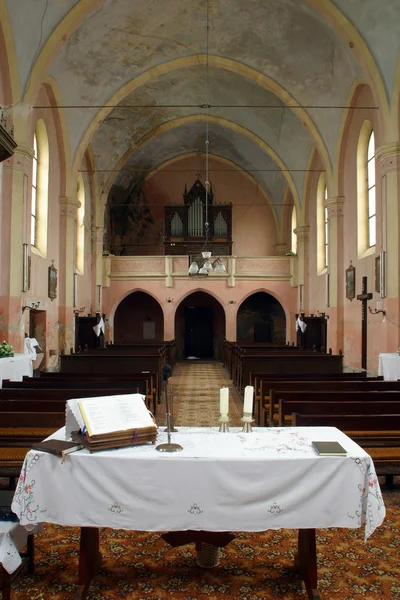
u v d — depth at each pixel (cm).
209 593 400
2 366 971
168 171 2902
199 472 367
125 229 2855
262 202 2922
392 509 575
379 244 1452
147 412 407
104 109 1791
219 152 2817
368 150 1634
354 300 1686
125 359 1386
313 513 370
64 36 1275
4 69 1166
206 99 2177
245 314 2905
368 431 620
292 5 1423
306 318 2111
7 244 1218
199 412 1180
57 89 1590
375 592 402
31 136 1403
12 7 1114
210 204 2794
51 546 482
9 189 1223
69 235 1775
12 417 633
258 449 390
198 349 2962
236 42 1669
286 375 1033
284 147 2253
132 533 510
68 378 973
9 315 1211
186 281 2545
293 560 455
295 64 1659
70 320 1783
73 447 379
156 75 1789
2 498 430
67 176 1759
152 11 1502
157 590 404
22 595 397
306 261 2361
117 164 2367
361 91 1567
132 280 2538
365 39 1289
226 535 412
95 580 419
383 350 1306
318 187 2173
